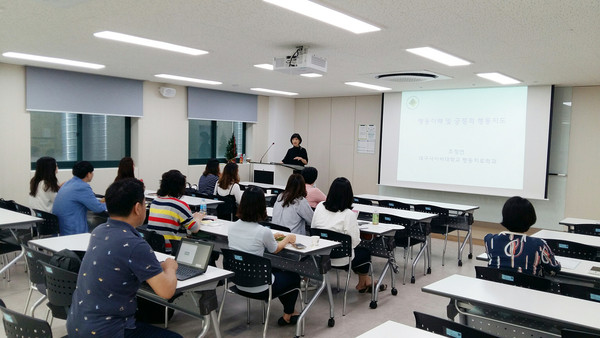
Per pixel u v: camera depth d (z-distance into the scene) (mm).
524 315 2033
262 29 4113
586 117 7273
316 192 4594
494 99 7785
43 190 4605
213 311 2430
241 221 3174
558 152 7535
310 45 4734
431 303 4152
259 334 3371
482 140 7934
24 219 3797
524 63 5434
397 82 7410
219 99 9164
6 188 6371
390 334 1728
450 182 8305
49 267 2361
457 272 5234
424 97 8531
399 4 3270
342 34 4219
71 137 7301
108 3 3398
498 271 2570
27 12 3654
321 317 3746
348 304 4086
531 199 7727
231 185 5414
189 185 6992
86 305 1895
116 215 1993
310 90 8914
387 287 4609
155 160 8188
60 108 6789
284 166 9008
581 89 7305
